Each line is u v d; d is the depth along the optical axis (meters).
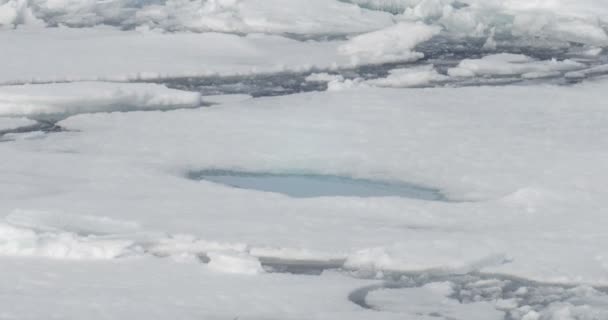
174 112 25.55
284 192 18.81
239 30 38.38
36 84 28.42
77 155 21.11
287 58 33.53
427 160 20.88
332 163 20.75
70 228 15.68
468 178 19.53
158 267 13.95
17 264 13.88
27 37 36.06
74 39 35.69
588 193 18.09
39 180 18.95
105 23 39.44
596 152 21.31
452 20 39.53
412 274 14.16
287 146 22.08
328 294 13.15
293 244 15.15
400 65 33.12
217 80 30.61
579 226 16.19
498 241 15.41
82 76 30.41
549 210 17.14
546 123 24.25
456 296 13.40
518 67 32.12
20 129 24.38
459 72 31.56
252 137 22.84
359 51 34.62
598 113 25.38
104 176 19.33
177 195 17.92
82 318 11.96
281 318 12.23
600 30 38.16
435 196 18.58
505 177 19.55
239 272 13.88
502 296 13.42
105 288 13.02
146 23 39.19
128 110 26.61
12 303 12.37
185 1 42.53
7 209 16.70
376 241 15.36
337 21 39.56
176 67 31.98
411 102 26.64
